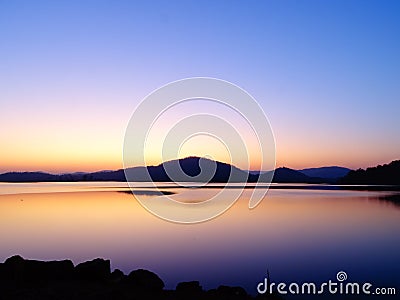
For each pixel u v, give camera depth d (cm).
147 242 2441
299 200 5581
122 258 2053
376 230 2958
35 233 2683
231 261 1997
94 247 2286
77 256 2069
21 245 2298
